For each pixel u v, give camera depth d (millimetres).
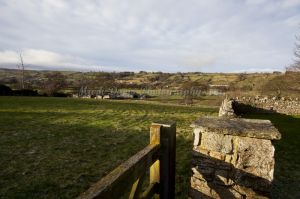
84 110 18047
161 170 2904
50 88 53594
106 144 8117
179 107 23875
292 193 4723
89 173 5570
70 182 5062
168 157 2877
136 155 2209
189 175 5516
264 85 30734
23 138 8688
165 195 2939
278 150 7512
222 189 3074
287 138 9023
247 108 17500
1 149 7262
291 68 26016
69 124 11812
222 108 15680
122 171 1772
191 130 11055
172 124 2896
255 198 2939
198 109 22109
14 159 6387
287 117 14703
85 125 11680
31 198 4367
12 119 12844
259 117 14625
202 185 3162
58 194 4551
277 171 5844
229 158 3023
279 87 26984
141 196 2477
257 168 2918
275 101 17328
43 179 5160
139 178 2195
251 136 2881
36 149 7344
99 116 15047
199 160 3164
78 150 7332
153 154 2660
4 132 9625
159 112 18453
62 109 18188
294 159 6676
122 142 8430
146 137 9312
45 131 9992
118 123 12523
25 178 5195
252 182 2943
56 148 7477
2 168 5723
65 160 6406
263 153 2893
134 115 16109
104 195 1453
